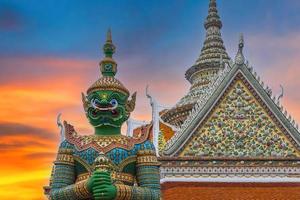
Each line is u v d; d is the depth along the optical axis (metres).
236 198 24.58
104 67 16.64
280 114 26.66
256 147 26.31
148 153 15.59
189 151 25.95
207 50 37.53
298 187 25.45
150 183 15.25
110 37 17.12
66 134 16.00
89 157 15.36
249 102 26.98
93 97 16.02
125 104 16.28
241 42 27.72
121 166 15.30
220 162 25.72
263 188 25.31
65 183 15.36
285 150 26.27
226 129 26.50
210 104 26.77
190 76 37.25
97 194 13.95
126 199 14.41
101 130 16.06
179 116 32.88
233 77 27.27
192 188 25.03
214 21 38.75
